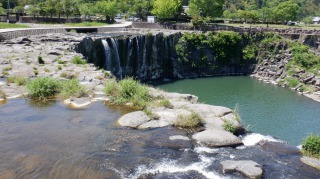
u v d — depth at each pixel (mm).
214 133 14180
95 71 25859
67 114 16688
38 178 10773
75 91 19672
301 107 41688
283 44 63844
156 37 57312
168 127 15172
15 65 26844
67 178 10852
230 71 64438
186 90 49656
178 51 60812
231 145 13633
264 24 90500
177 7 82500
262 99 45312
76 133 14406
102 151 12789
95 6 94562
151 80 57562
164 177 11055
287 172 11641
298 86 51938
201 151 13016
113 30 64312
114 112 17078
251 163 11891
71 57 31219
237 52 64562
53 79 20828
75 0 96438
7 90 20078
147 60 56688
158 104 17500
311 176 11438
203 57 62188
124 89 19203
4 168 11305
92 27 62031
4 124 15172
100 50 45781
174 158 12391
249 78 60594
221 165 11883
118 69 50156
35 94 19078
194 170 11555
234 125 15219
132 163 11953
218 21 87125
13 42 38031
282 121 35594
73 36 44625
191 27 69750
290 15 98062
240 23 89438
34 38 41500
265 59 63812
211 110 16953
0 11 78938
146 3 97812
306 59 59312
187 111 16594
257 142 14305
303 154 13180
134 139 13914
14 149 12719
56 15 83500
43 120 15820
